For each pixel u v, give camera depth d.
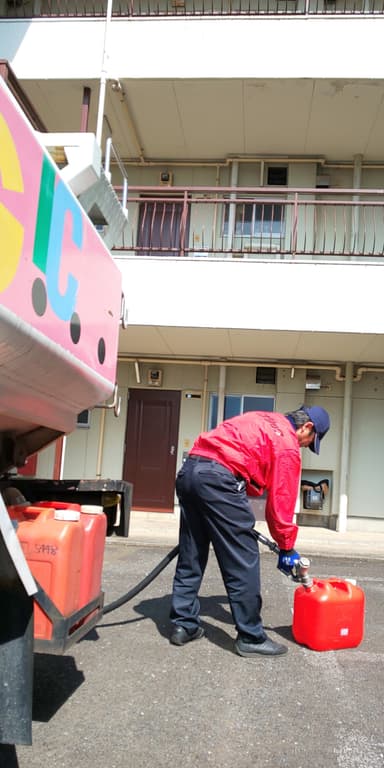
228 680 3.21
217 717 2.79
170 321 8.27
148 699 2.96
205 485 3.49
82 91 9.67
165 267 8.34
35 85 9.63
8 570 2.10
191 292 8.30
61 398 2.91
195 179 11.37
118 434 10.52
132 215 11.20
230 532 3.50
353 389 10.24
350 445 10.16
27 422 2.95
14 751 2.42
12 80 3.40
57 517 2.56
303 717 2.81
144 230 11.15
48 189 2.35
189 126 10.38
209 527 3.57
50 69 9.45
